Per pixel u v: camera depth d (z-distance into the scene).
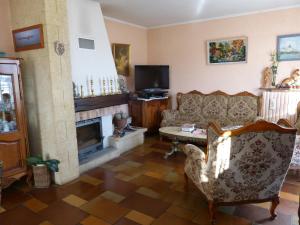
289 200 2.43
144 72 5.03
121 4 3.82
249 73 4.55
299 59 4.07
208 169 1.95
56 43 2.69
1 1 2.85
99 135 3.83
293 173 2.99
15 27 2.92
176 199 2.50
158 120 5.14
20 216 2.24
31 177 2.88
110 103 3.79
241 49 4.55
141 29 5.45
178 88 5.38
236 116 4.44
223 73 4.80
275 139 1.76
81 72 3.38
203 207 2.35
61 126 2.82
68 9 3.25
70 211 2.30
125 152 4.01
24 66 2.89
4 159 2.62
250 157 1.80
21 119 2.73
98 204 2.42
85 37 3.48
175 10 4.19
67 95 2.87
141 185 2.83
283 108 4.16
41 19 2.63
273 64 4.24
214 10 4.23
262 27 4.31
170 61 5.39
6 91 2.63
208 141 1.90
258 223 2.07
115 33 4.78
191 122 4.55
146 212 2.27
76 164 3.05
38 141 2.97
